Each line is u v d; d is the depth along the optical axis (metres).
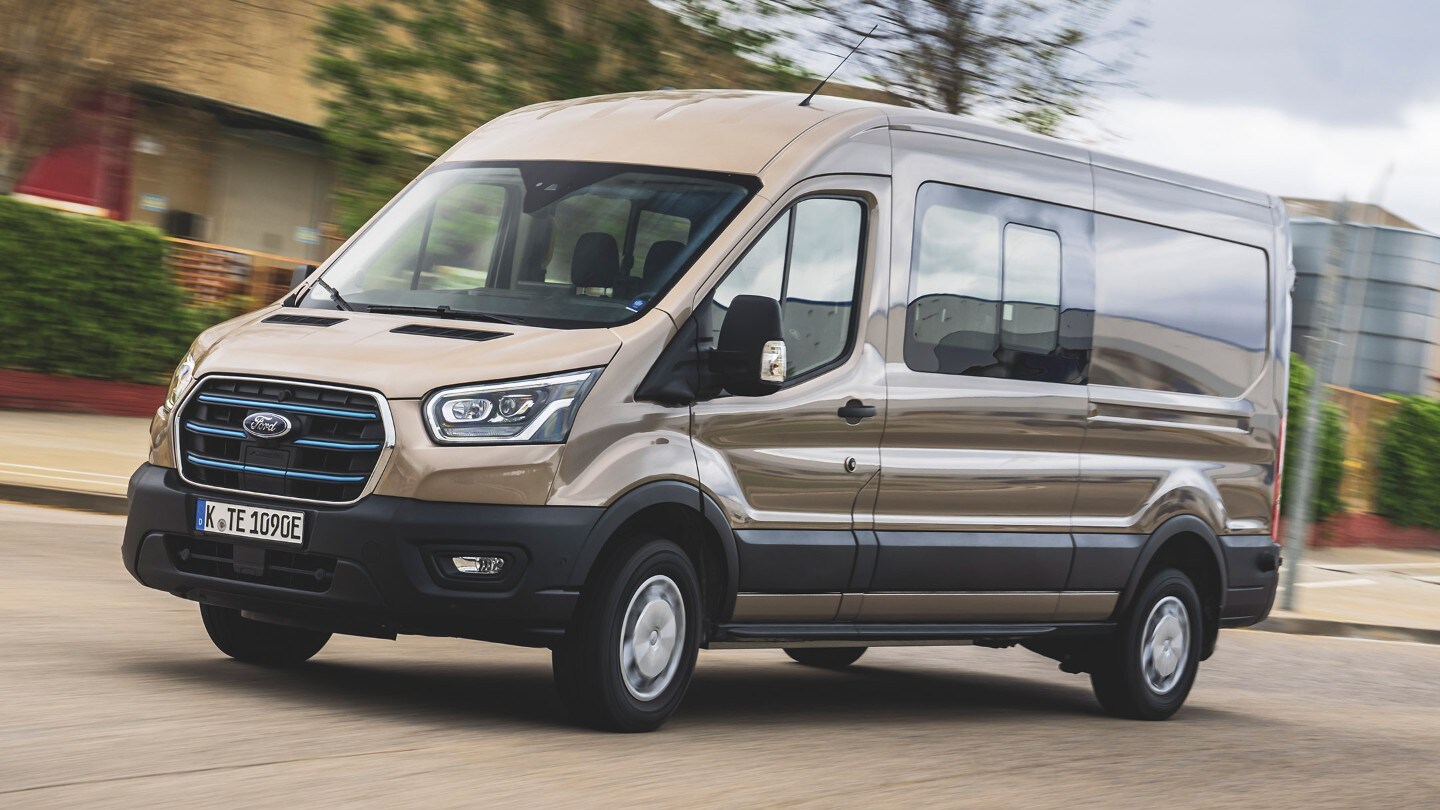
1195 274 9.37
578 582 6.24
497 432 6.17
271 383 6.35
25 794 4.77
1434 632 17.31
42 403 19.78
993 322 8.07
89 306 20.08
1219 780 7.26
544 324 6.66
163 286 20.88
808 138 7.33
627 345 6.49
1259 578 9.81
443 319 6.79
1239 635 15.51
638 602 6.48
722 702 8.18
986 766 6.95
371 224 7.58
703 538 6.86
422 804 5.07
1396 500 28.88
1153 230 9.11
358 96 13.74
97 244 20.09
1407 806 7.11
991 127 8.24
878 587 7.54
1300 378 25.09
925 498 7.73
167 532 6.48
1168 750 8.05
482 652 8.95
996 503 8.10
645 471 6.43
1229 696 11.09
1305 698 11.46
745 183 7.10
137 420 20.31
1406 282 37.84
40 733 5.58
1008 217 8.20
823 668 10.48
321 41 13.98
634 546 6.46
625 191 7.13
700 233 6.90
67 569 10.10
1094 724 8.85
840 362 7.32
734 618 6.96
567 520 6.20
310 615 6.34
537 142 7.59
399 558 6.04
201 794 4.93
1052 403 8.33
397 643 8.94
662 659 6.61
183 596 6.66
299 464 6.26
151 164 27.34
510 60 13.84
